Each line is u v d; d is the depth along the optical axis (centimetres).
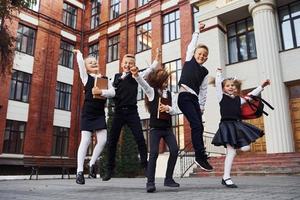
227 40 1680
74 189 560
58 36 2348
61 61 2361
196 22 1875
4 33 1176
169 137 481
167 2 2083
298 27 1452
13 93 1986
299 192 408
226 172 515
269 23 1434
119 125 487
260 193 399
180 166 1382
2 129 1867
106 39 2414
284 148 1279
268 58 1395
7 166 1872
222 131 501
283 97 1359
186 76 464
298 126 1356
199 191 444
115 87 487
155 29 2091
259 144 1432
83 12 2616
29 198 388
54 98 2214
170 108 457
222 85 531
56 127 2206
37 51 2170
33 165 1686
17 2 1180
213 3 1683
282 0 1473
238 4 1548
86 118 491
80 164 480
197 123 445
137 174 1422
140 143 477
